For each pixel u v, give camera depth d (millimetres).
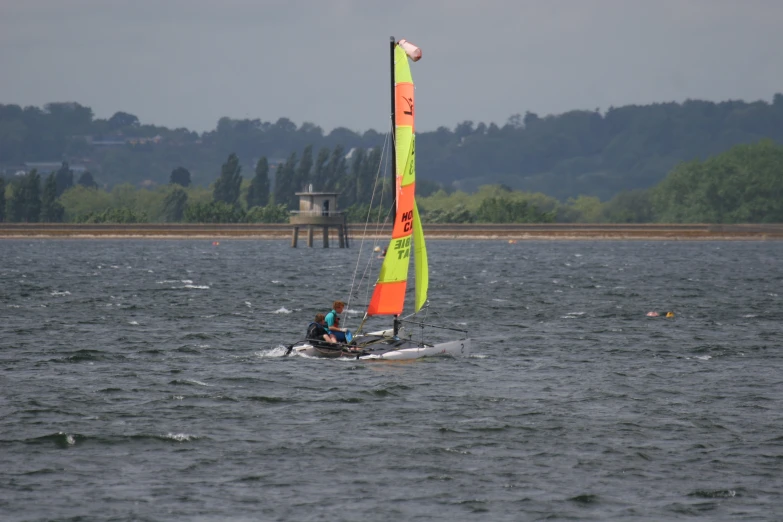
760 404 118250
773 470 90812
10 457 91812
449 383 128625
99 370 136875
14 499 80812
